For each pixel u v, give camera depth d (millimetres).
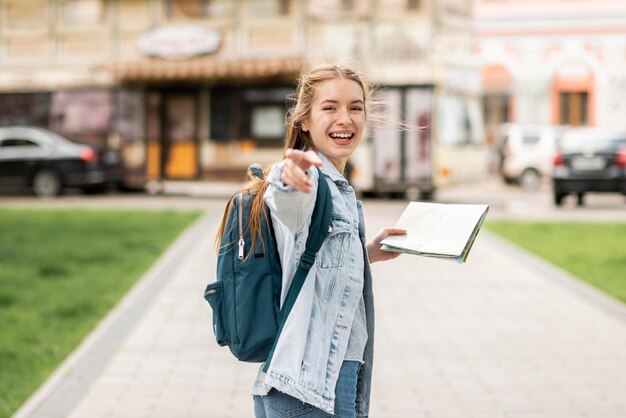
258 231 2988
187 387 6168
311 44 25047
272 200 2770
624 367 6629
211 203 21766
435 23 23422
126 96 26047
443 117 22984
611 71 35188
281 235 2998
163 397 5926
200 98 25984
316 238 2939
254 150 25516
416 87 22875
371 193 23578
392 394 5984
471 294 9648
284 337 2896
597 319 8328
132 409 5660
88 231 15375
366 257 3076
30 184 23500
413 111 22781
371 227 15148
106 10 26516
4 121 26859
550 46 35562
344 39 24469
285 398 2938
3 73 26938
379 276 10867
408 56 23406
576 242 14055
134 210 19016
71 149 23516
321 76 3109
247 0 25656
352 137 3111
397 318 8430
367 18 24000
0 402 5859
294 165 2699
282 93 25156
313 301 2949
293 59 24016
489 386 6160
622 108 35156
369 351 3088
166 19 26219
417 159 22438
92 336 7719
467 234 3023
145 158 26000
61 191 23562
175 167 26281
